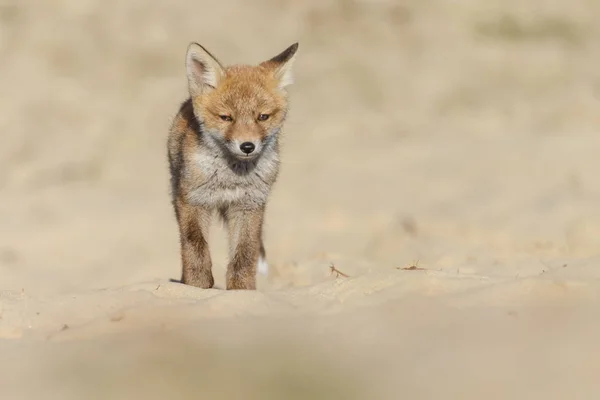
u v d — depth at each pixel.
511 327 6.15
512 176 19.03
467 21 31.06
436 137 23.77
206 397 4.98
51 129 25.33
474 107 26.28
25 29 29.91
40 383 5.59
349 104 26.73
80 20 30.38
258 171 9.35
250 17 31.05
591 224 14.54
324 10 31.42
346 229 16.77
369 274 8.27
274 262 12.88
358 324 6.54
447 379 5.12
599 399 4.74
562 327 6.06
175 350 6.05
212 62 9.26
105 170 23.09
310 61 29.02
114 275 14.38
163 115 26.05
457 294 7.39
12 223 18.88
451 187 18.86
